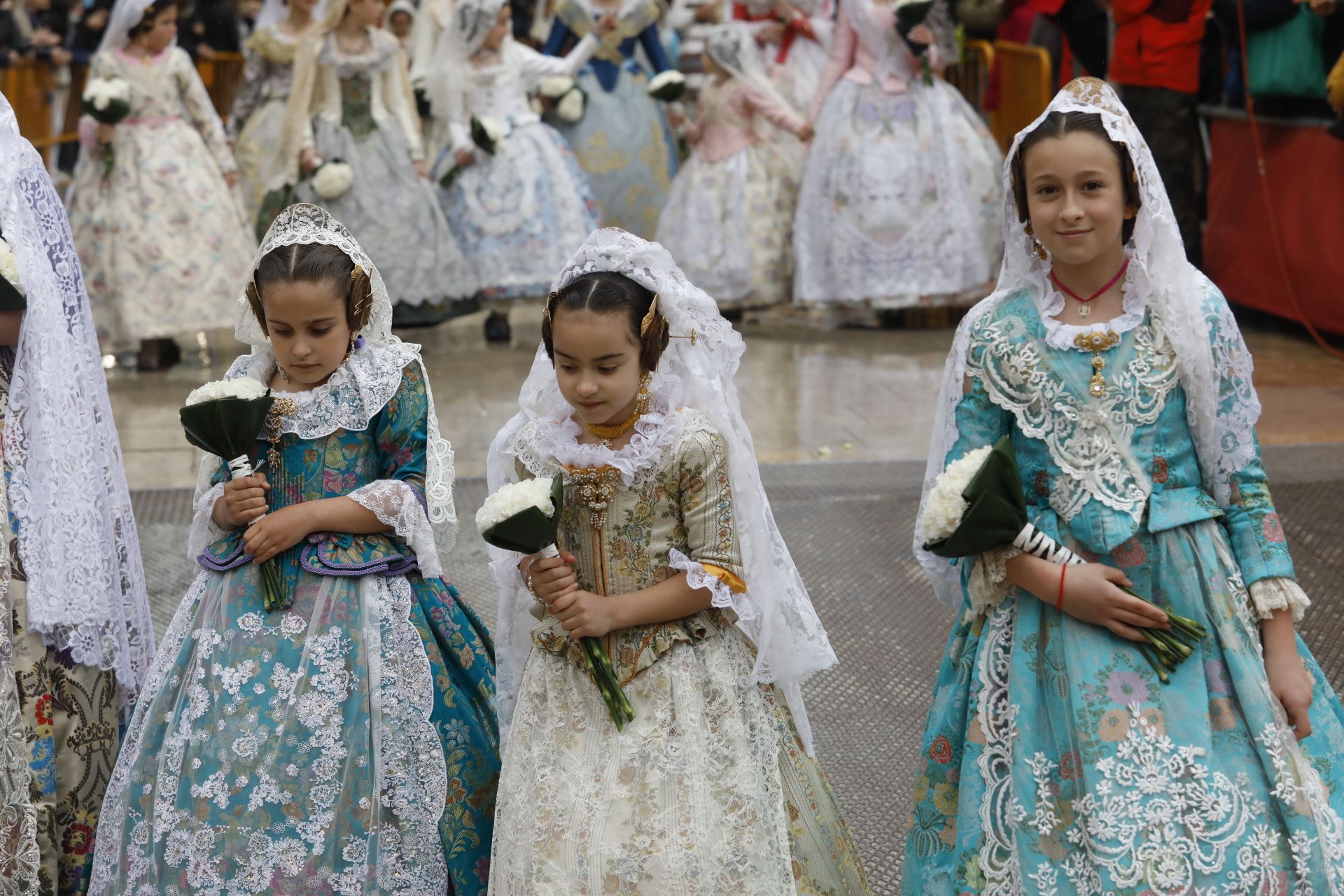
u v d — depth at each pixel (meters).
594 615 3.08
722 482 3.16
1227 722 2.95
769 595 3.17
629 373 3.06
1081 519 3.04
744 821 3.03
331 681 3.25
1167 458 3.06
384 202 9.68
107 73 9.25
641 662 3.12
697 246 10.48
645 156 11.05
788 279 10.54
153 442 7.82
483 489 6.89
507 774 3.17
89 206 9.41
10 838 3.25
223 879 3.15
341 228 3.44
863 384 8.86
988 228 10.12
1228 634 2.99
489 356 9.93
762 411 8.27
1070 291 3.13
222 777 3.18
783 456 7.41
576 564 3.23
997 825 3.02
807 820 3.19
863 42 10.06
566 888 2.96
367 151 9.71
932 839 3.20
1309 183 8.91
